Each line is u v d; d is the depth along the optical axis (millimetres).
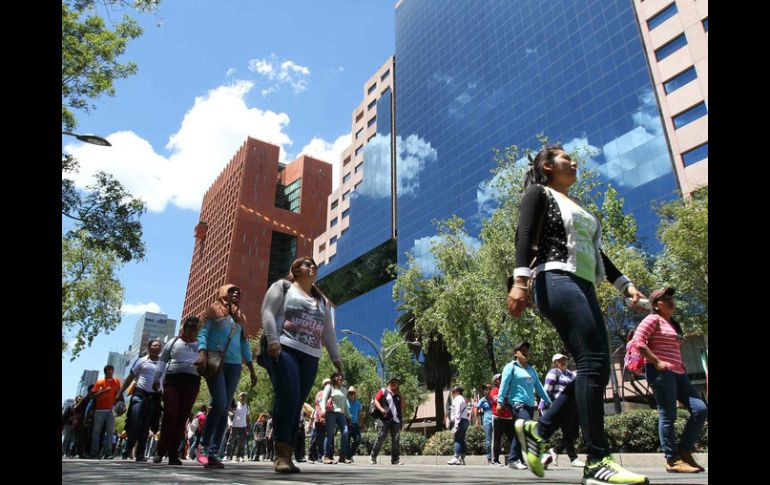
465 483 2166
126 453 8383
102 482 1741
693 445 4738
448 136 64562
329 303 4395
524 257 2342
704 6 36844
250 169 125812
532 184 2686
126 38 14641
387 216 76500
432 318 21625
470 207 58156
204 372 5113
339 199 93250
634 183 39219
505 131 54875
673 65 38562
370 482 2129
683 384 4844
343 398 11734
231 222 122000
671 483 2152
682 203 20391
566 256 2295
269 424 16281
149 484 1659
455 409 11305
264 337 3887
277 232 123250
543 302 2311
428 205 65625
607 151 42125
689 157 36406
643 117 40000
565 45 49094
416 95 73875
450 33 68812
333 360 4363
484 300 18828
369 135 88062
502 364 19047
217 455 5008
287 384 3744
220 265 122062
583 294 2240
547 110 49688
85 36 13680
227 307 5363
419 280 24141
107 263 24266
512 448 7387
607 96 43500
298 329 3916
